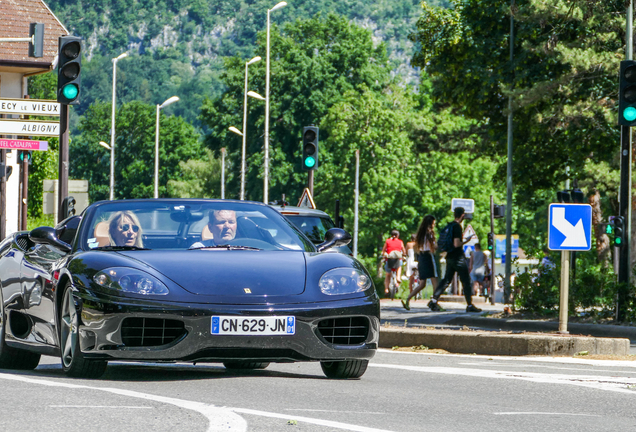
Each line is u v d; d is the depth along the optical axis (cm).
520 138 5153
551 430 896
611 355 1814
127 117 18488
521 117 4931
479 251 5562
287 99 12900
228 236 1347
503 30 4912
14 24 6569
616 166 4316
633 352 1991
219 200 1431
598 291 2728
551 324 2631
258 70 13175
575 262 2802
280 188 12650
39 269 1395
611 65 3928
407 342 2008
